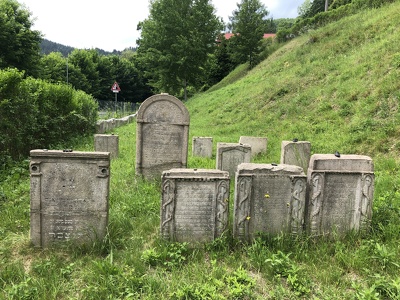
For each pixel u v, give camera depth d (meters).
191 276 3.71
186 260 4.14
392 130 8.59
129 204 5.63
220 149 8.07
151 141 7.62
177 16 34.28
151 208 5.52
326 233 4.62
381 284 3.40
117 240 4.45
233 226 4.51
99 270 3.74
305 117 12.52
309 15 43.34
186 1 35.19
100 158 4.39
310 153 8.62
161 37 34.91
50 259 4.08
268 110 15.53
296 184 4.48
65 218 4.42
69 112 12.59
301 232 4.55
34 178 4.32
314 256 4.06
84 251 4.34
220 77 44.12
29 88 9.14
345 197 4.61
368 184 4.56
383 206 5.01
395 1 19.14
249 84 21.95
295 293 3.41
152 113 7.55
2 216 5.13
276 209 4.54
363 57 13.73
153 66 37.28
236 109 17.94
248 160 8.17
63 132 11.89
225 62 43.84
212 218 4.52
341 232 4.65
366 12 20.27
